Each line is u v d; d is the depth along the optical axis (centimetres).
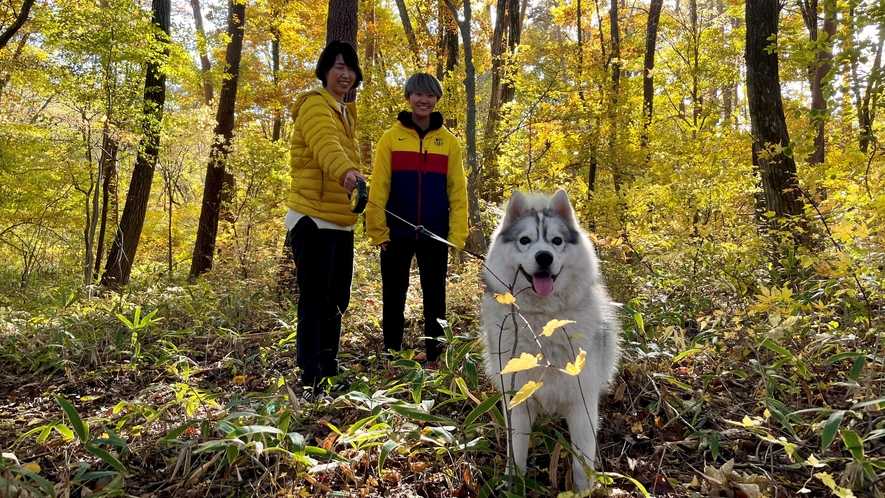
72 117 1062
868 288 368
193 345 538
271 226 1252
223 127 1488
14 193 1197
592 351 270
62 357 483
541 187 1069
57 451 298
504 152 1212
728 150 794
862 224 346
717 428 314
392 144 436
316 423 325
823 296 443
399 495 246
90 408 386
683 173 698
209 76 1380
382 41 1703
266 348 448
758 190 695
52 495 208
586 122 1296
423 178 435
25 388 436
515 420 274
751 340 380
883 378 302
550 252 272
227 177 1584
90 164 1228
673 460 288
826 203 448
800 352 360
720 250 536
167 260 1783
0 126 1083
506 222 321
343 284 404
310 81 1817
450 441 250
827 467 261
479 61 1756
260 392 373
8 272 1285
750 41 750
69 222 1334
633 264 592
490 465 281
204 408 343
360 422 267
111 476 269
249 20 1803
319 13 1712
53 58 1101
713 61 1631
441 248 442
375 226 430
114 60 1055
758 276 516
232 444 241
